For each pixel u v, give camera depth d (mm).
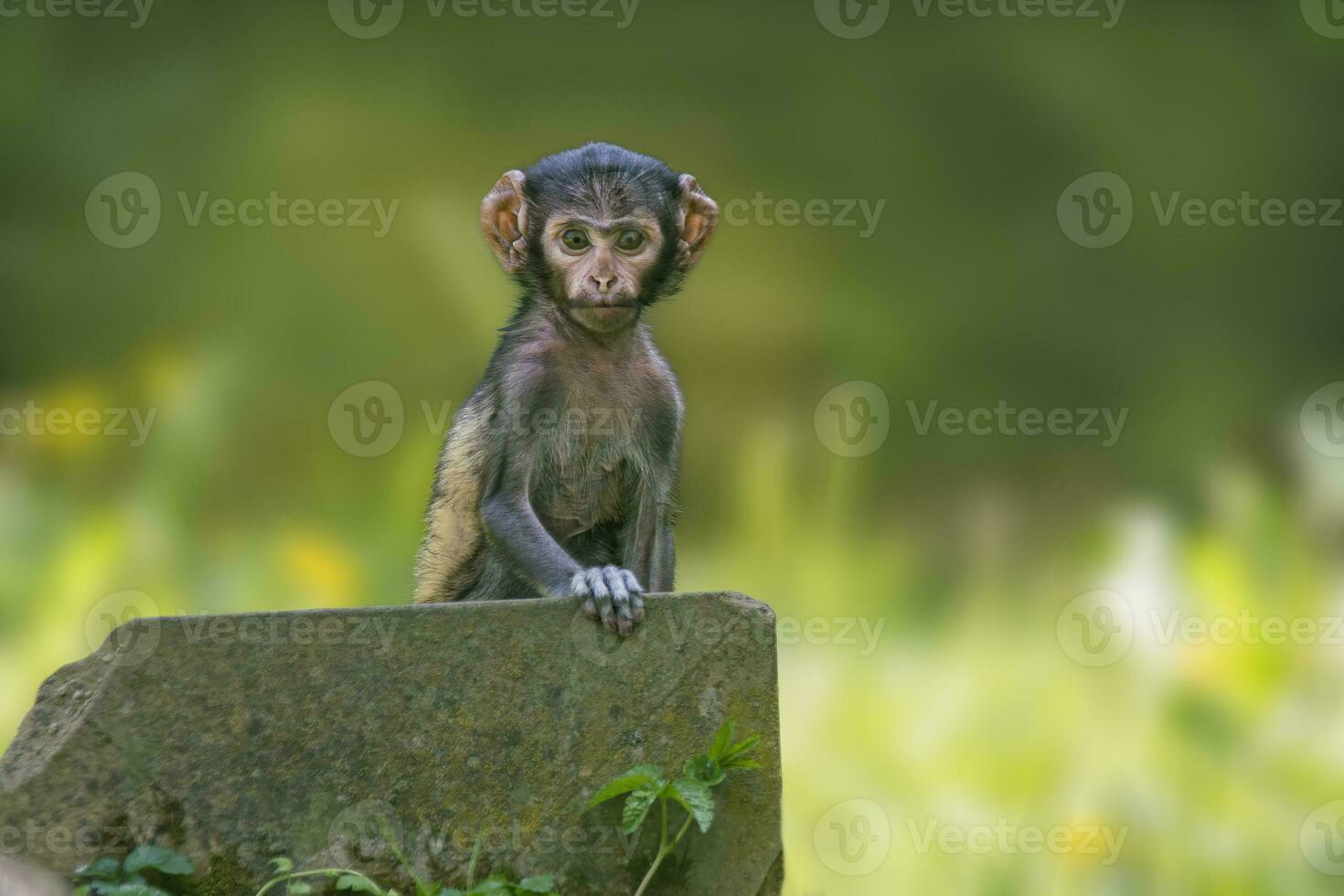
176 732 6992
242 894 6883
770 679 7148
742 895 6973
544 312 9227
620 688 7117
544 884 6672
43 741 6977
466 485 9141
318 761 7012
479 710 7086
